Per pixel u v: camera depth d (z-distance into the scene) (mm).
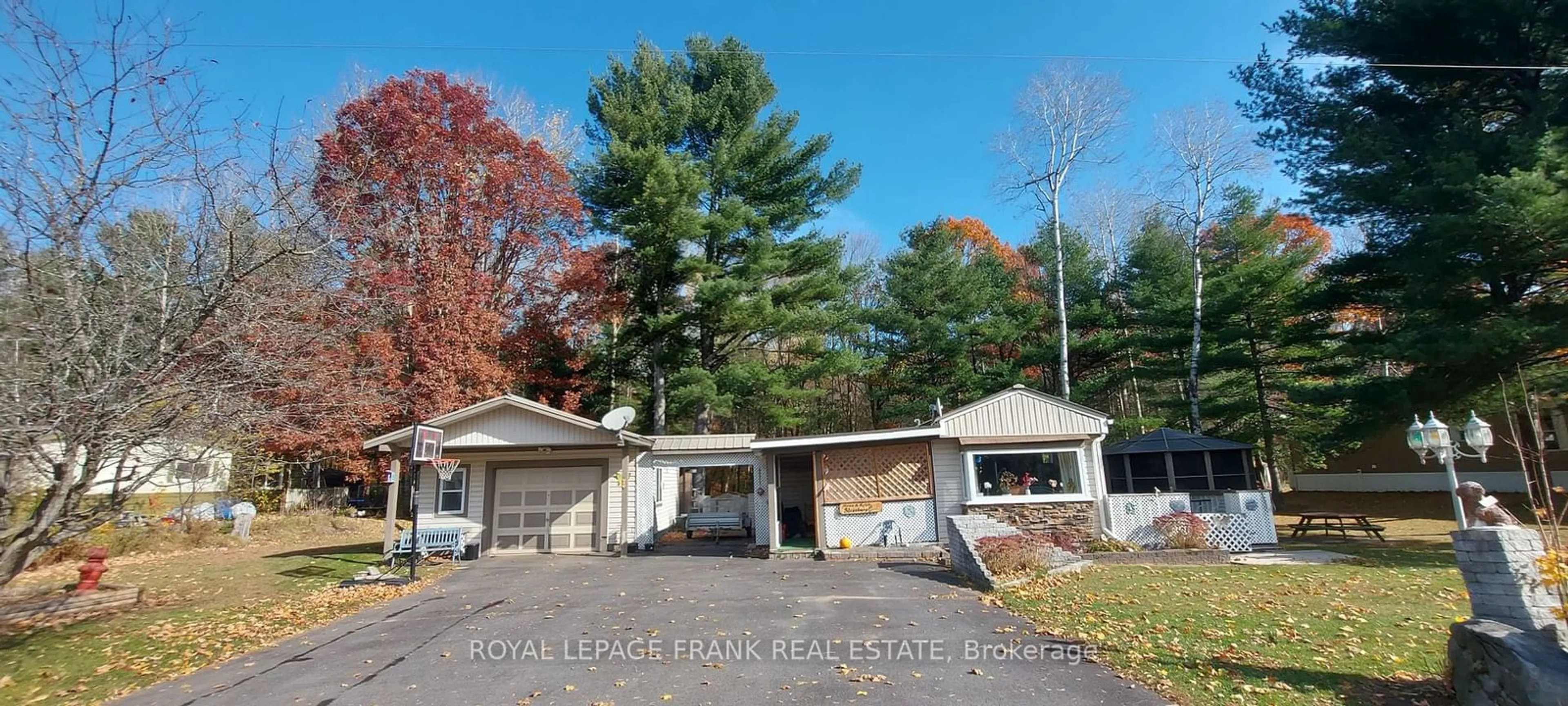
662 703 5723
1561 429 20641
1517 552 5176
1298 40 17938
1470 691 4867
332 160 19000
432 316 23000
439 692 6188
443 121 24453
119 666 7410
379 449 16344
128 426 7258
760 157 26609
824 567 13641
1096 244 34688
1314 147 17781
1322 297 19500
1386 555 13367
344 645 8062
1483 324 14852
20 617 9164
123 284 7473
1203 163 26391
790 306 25922
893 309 31875
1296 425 26344
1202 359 26609
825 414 34062
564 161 29781
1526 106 15992
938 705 5465
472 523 16578
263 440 14219
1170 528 14133
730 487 34781
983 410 16078
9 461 7289
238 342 8227
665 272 25328
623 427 16328
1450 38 15758
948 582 11273
